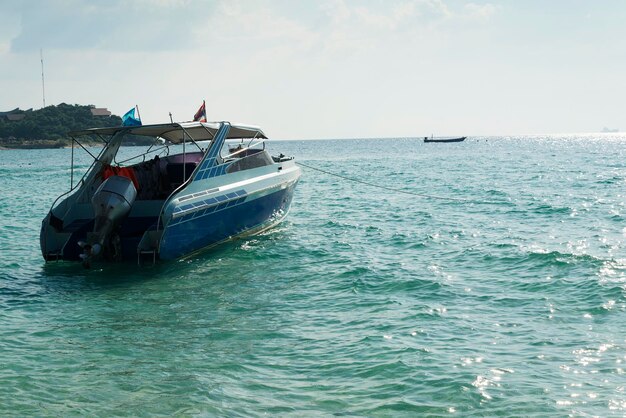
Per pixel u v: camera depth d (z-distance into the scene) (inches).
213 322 360.2
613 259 483.2
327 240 624.1
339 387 260.5
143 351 309.6
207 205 537.3
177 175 639.8
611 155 2701.8
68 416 233.1
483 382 261.3
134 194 520.7
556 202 906.1
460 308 373.7
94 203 504.7
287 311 379.9
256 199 611.2
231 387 262.1
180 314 378.3
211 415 234.8
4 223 823.1
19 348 313.6
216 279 469.1
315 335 330.0
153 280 469.7
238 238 615.2
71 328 350.6
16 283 465.1
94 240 500.1
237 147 666.2
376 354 296.8
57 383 266.2
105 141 598.2
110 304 403.9
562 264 476.1
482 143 6476.4
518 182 1305.4
